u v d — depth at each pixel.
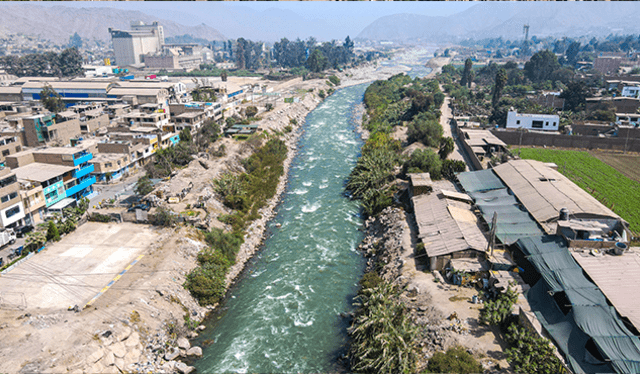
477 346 46.28
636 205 84.94
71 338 47.06
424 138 129.25
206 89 185.75
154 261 64.19
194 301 60.88
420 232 69.00
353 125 174.12
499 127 149.00
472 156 116.00
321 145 144.62
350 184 102.06
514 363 43.50
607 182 98.50
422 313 53.00
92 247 68.69
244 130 139.38
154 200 79.25
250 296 64.06
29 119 112.69
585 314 46.12
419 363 45.59
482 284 57.31
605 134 132.00
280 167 116.06
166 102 167.75
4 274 60.72
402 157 112.56
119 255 66.00
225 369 49.69
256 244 79.25
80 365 43.62
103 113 141.75
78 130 126.81
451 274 59.12
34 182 78.75
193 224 75.31
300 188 106.00
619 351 41.28
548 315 48.69
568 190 77.12
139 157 112.44
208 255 68.00
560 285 51.69
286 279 68.31
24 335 47.44
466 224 69.06
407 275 61.12
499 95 185.38
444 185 91.19
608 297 49.09
